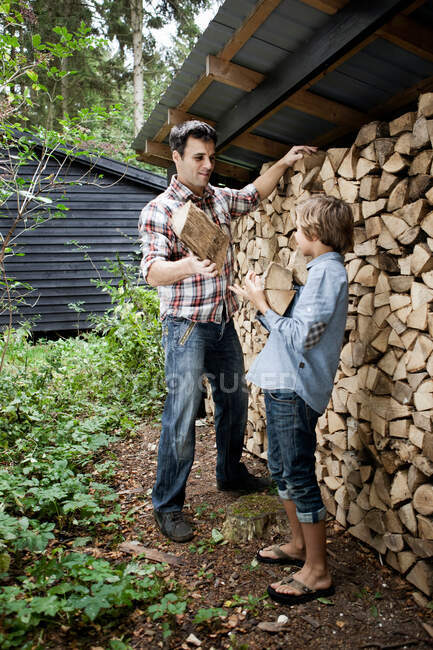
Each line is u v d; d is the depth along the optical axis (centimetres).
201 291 237
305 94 254
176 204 235
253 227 327
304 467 190
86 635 171
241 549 228
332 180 238
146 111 1608
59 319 867
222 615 179
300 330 175
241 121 293
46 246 855
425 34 196
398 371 203
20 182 385
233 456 278
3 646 158
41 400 402
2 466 307
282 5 200
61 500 259
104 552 224
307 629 177
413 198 196
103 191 876
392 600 191
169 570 212
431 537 189
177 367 241
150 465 327
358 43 197
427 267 189
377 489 214
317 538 190
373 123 210
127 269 649
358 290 227
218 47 246
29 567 199
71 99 1523
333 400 244
